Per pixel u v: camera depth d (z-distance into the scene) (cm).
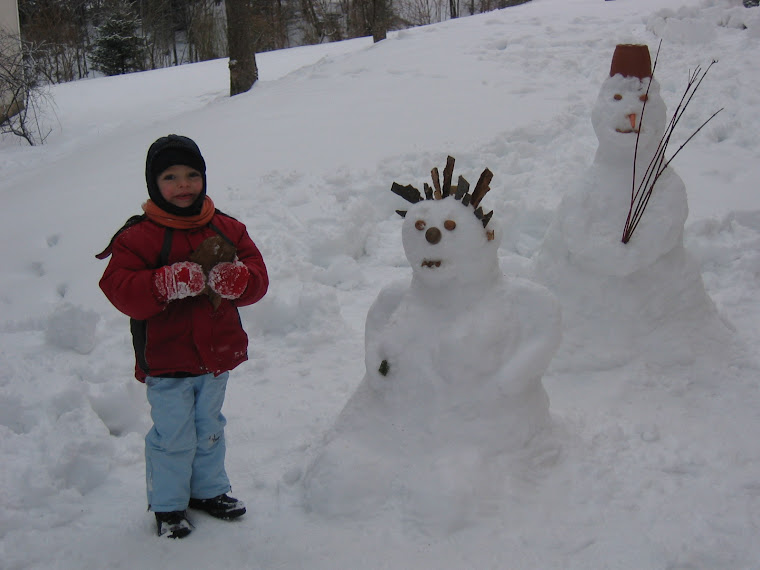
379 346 324
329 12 4038
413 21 3872
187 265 281
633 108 399
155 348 299
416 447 313
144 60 3366
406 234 315
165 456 307
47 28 3241
